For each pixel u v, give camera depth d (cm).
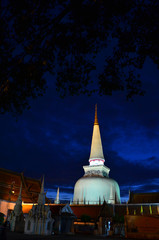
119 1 1099
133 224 2878
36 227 3631
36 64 1108
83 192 8119
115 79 1389
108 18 1148
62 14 970
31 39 1012
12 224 4012
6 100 1173
